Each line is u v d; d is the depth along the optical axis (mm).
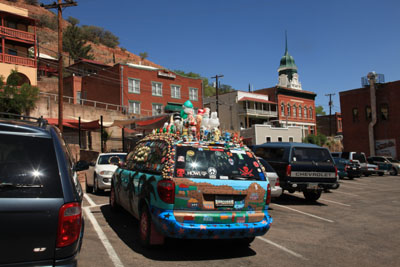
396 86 39000
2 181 2609
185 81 44219
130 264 4414
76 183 3559
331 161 10922
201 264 4586
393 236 6867
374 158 28141
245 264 4691
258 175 5207
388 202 12070
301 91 56062
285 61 78250
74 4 20047
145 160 5828
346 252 5582
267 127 43781
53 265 2645
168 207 4590
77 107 28969
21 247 2557
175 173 4703
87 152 21578
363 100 42094
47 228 2631
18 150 2805
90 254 4750
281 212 9023
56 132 3271
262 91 54844
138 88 39312
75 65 55656
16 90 22734
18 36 28016
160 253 4957
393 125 39062
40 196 2660
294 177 10383
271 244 5801
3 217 2525
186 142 5082
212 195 4789
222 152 5180
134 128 26625
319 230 7117
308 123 57125
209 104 54125
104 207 8469
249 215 4949
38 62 46031
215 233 4680
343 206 10750
